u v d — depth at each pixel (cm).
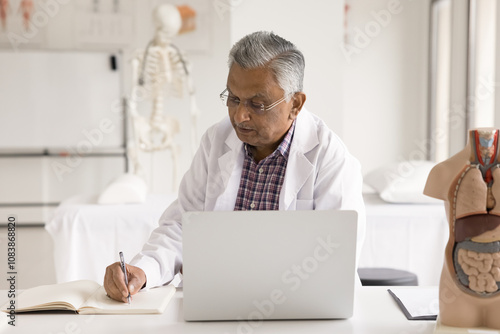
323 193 167
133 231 312
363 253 315
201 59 610
